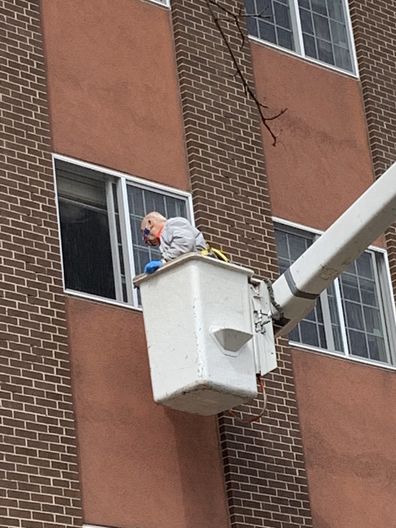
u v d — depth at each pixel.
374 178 21.81
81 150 18.64
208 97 20.12
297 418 19.39
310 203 20.92
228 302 17.44
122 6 19.80
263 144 20.66
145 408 17.91
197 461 18.16
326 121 21.61
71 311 17.77
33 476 16.62
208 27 20.53
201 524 17.86
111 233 18.72
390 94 22.52
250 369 17.45
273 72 21.27
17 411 16.77
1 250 17.36
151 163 19.28
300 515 18.83
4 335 17.00
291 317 17.98
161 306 17.36
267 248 19.98
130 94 19.41
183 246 17.34
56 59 18.84
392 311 21.28
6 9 18.56
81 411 17.36
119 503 17.25
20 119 18.17
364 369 20.58
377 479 19.92
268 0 21.81
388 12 23.06
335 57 22.30
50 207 18.02
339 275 19.61
